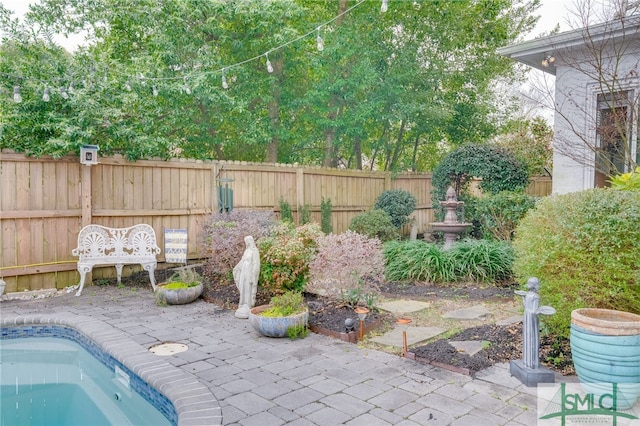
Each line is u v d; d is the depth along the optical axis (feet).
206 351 13.32
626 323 9.35
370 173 37.29
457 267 22.17
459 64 44.16
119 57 34.71
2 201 19.89
